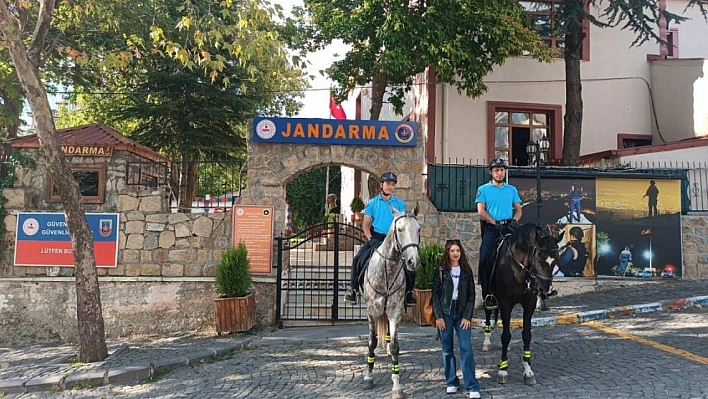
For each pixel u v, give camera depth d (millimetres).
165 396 7059
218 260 11539
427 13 13102
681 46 19359
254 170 11570
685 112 17109
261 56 11117
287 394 6824
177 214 11602
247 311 10422
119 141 11641
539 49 14727
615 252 12281
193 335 10742
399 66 12883
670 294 11219
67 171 8516
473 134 16969
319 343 9406
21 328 11344
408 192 11750
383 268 6566
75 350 10031
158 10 14125
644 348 7969
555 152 17406
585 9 16234
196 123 19203
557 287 12164
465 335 6309
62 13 13148
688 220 12688
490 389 6434
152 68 18484
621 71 17984
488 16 12844
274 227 11430
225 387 7262
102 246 11492
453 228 11867
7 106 11594
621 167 13477
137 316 11414
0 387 7449
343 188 29359
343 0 14656
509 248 6578
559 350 8109
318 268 12945
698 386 6211
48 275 11438
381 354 8523
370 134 11641
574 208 12211
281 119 11523
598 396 6027
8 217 11469
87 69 15547
